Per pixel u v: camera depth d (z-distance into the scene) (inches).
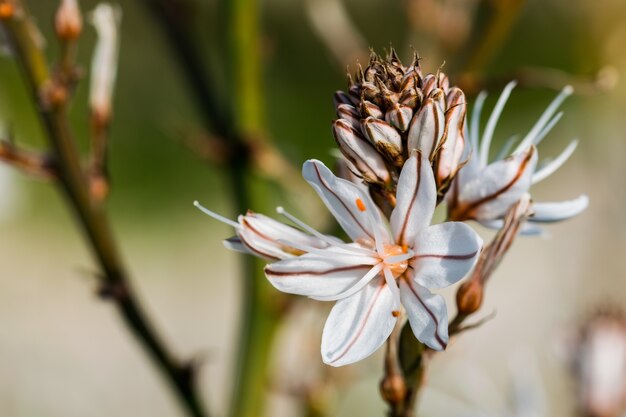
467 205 11.0
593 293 21.0
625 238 20.9
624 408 14.1
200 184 48.3
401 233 10.7
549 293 26.8
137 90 54.4
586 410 14.1
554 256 22.4
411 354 10.9
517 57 51.6
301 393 14.7
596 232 21.2
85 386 26.8
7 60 51.8
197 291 38.5
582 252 21.4
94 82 13.0
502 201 10.9
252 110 14.6
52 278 36.2
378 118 10.6
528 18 51.3
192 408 13.6
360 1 50.4
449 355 15.5
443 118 10.5
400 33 49.2
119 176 49.6
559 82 14.1
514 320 29.4
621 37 21.1
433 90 10.5
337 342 10.6
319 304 14.4
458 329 11.0
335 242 10.8
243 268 14.6
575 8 24.8
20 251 38.2
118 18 13.1
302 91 55.9
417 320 10.5
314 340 14.8
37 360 25.9
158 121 51.6
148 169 49.6
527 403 14.1
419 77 10.6
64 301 34.6
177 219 45.8
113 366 30.9
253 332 14.4
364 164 10.7
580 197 11.1
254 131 14.6
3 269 36.4
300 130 54.2
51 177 12.9
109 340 32.5
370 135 10.5
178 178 48.7
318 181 10.7
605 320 14.4
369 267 10.8
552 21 50.3
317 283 10.7
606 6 21.3
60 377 26.2
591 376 14.1
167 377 13.5
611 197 20.8
